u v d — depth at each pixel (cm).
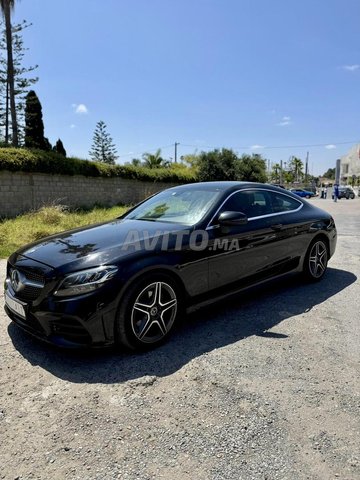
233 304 403
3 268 576
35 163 1474
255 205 411
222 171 3136
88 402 229
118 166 1977
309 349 297
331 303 405
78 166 1698
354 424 208
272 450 188
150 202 443
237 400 230
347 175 6288
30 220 1033
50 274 271
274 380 252
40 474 174
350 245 782
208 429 204
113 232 343
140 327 289
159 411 220
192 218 360
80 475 173
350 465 178
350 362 278
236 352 292
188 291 320
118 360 280
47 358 283
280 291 448
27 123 2425
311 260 472
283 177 7494
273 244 406
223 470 175
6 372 263
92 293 263
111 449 190
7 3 1800
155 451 188
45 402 229
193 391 240
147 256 292
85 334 265
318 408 222
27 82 2228
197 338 317
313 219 471
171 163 3578
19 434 201
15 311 295
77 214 1307
